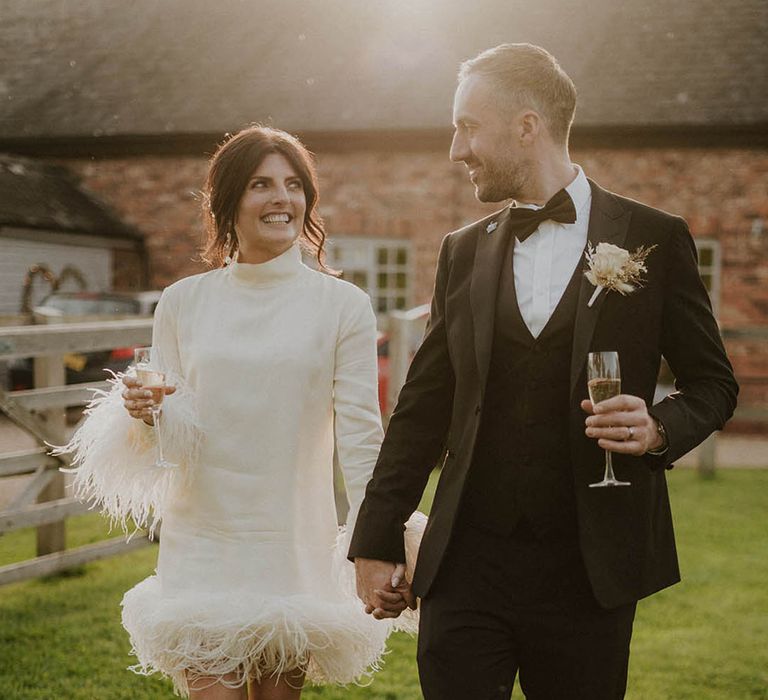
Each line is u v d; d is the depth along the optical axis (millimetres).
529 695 2607
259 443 2941
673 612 5730
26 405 5922
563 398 2471
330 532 3039
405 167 16672
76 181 18094
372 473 2863
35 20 20438
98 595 6004
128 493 3043
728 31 16859
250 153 2992
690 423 2369
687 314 2488
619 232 2525
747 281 15602
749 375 15422
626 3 17609
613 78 16328
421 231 16672
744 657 4973
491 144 2547
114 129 17703
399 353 9539
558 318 2480
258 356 2963
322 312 3029
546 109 2545
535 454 2477
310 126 16750
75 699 4387
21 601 5887
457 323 2611
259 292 3051
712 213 15648
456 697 2482
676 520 8172
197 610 2799
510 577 2482
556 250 2551
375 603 2662
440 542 2545
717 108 15586
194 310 3078
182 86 18250
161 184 17734
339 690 4539
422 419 2713
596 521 2430
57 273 16703
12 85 19109
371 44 18062
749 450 13281
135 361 2982
